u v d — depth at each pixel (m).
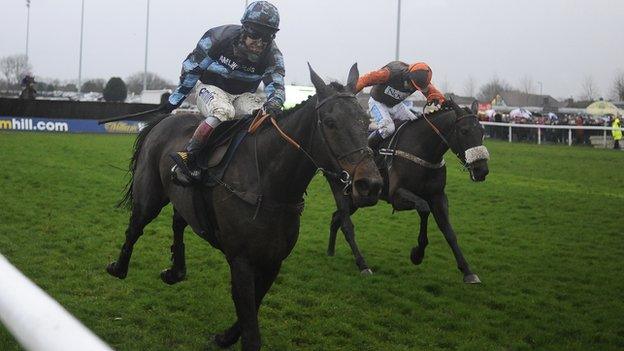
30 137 19.17
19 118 21.97
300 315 5.09
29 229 7.54
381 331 4.80
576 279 6.48
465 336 4.82
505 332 4.92
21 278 1.39
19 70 65.56
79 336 1.04
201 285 5.71
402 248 7.59
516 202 10.98
